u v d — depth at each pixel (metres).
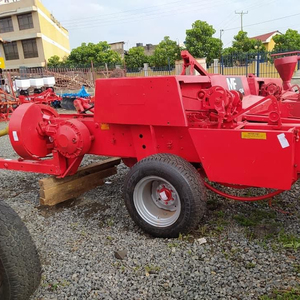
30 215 4.13
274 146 2.89
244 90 4.69
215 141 3.15
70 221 3.91
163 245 3.24
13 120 4.17
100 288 2.66
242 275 2.70
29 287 2.30
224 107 3.15
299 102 4.51
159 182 3.41
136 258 3.04
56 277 2.82
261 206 3.94
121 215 3.98
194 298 2.48
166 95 3.27
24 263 2.24
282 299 2.39
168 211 3.42
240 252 3.02
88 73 25.00
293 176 2.96
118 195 4.61
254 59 17.81
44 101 12.67
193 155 3.52
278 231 3.34
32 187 5.17
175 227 3.24
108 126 3.97
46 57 38.28
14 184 5.34
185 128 3.46
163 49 30.22
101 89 3.67
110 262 3.01
